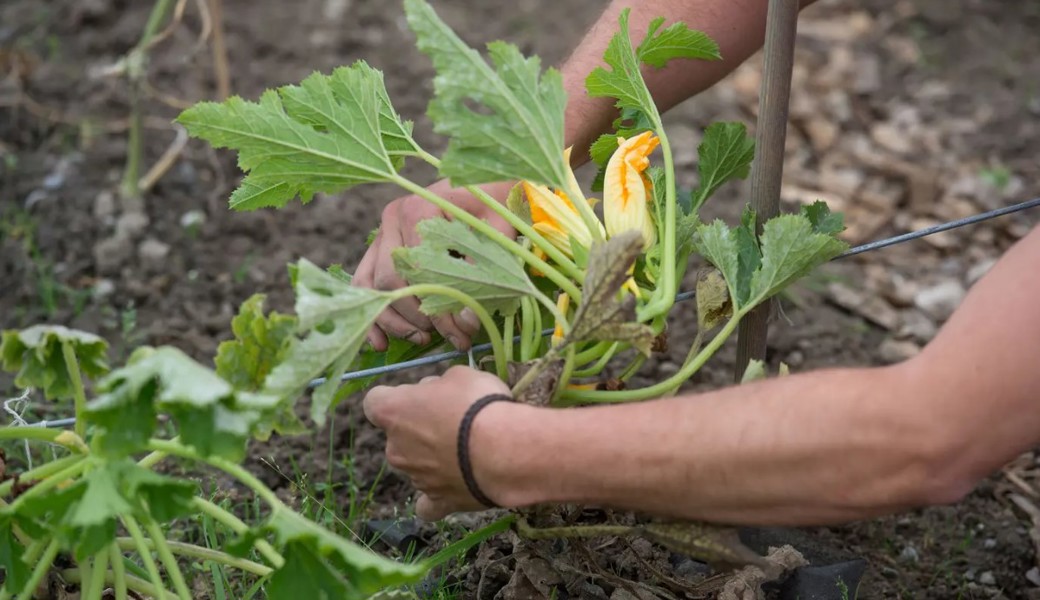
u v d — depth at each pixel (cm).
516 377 196
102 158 421
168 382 161
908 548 277
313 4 531
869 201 420
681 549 186
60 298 358
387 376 322
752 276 208
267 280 368
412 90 469
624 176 202
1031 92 484
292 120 199
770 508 173
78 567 206
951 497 168
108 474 172
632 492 176
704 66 246
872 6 540
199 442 167
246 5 528
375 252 221
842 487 168
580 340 187
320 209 400
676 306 364
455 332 210
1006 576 273
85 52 480
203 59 481
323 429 304
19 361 185
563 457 175
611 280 180
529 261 197
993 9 541
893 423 162
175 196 402
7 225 380
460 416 181
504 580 236
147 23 498
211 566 236
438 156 430
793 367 346
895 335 361
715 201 420
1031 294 159
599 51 238
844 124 465
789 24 214
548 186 204
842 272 388
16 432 185
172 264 373
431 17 183
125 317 325
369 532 266
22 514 174
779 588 238
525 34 514
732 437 169
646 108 214
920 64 503
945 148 450
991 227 405
